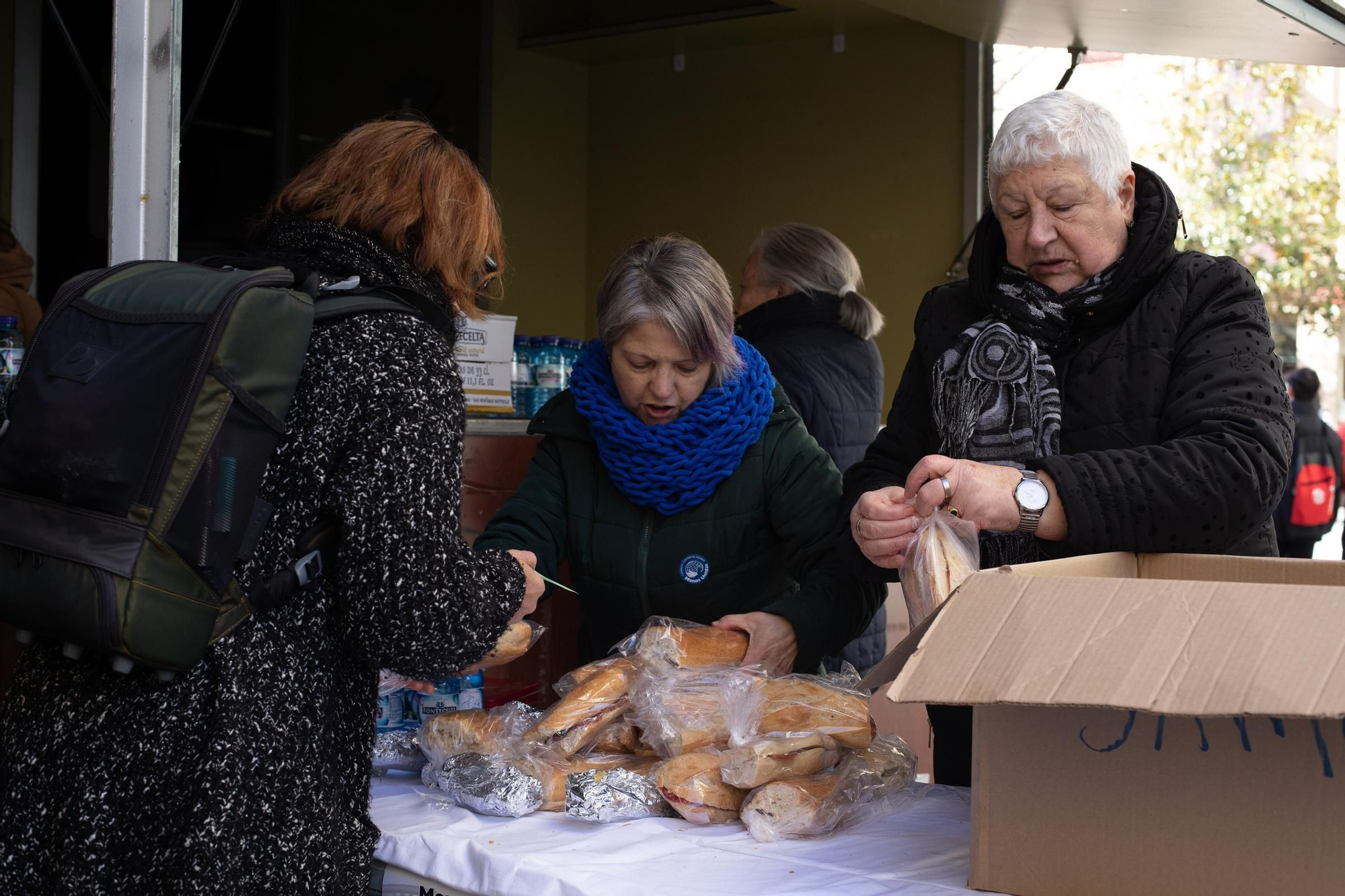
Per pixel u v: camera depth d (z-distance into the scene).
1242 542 1.53
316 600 1.17
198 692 1.12
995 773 1.06
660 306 1.74
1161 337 1.57
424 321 1.25
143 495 1.05
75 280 1.20
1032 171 1.57
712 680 1.47
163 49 1.64
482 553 1.28
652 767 1.40
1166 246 1.58
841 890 1.09
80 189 3.93
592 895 1.11
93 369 1.09
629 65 5.14
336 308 1.19
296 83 4.35
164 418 1.06
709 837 1.27
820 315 2.81
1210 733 0.96
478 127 4.73
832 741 1.37
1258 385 1.48
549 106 5.09
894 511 1.47
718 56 4.93
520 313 5.02
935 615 1.02
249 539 1.11
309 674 1.16
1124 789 1.00
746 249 4.91
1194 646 0.88
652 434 1.83
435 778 1.49
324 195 1.32
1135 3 2.89
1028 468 1.45
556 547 1.93
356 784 1.23
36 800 1.13
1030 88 4.41
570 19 4.87
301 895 1.12
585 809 1.30
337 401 1.15
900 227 4.56
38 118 3.84
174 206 1.64
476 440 2.52
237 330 1.08
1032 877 1.04
